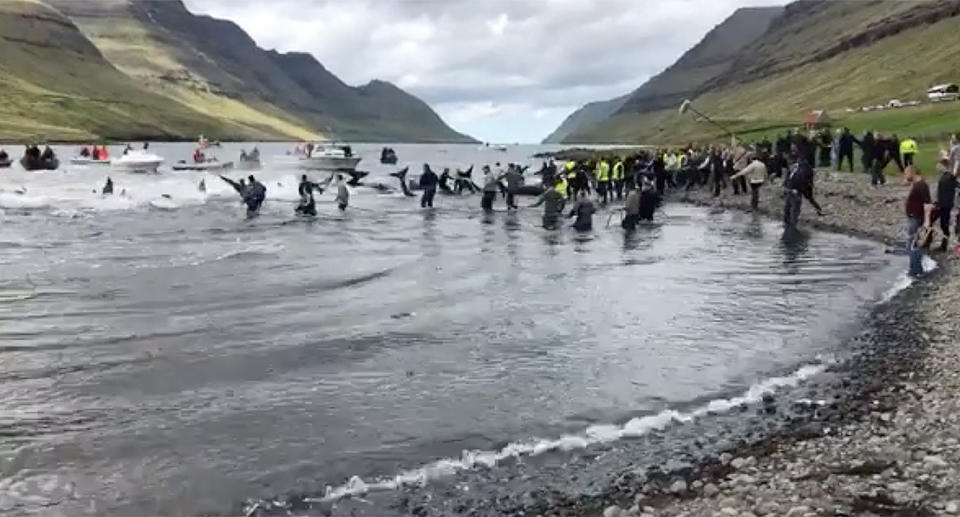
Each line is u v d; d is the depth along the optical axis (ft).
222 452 36.47
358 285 77.05
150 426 39.60
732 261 89.30
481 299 70.28
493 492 32.12
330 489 32.71
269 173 277.64
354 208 158.92
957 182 94.48
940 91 386.11
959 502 28.40
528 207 152.15
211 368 49.26
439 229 124.26
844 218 116.78
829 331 56.34
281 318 62.80
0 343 54.60
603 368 49.32
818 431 36.81
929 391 41.24
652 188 133.08
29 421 40.06
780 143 183.62
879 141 138.72
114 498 31.91
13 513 30.50
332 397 44.06
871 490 29.66
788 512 27.89
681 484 31.60
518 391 45.11
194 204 164.96
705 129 586.04
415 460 35.65
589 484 32.55
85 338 56.24
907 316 58.34
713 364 49.62
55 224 128.57
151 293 72.79
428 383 46.55
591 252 98.84
